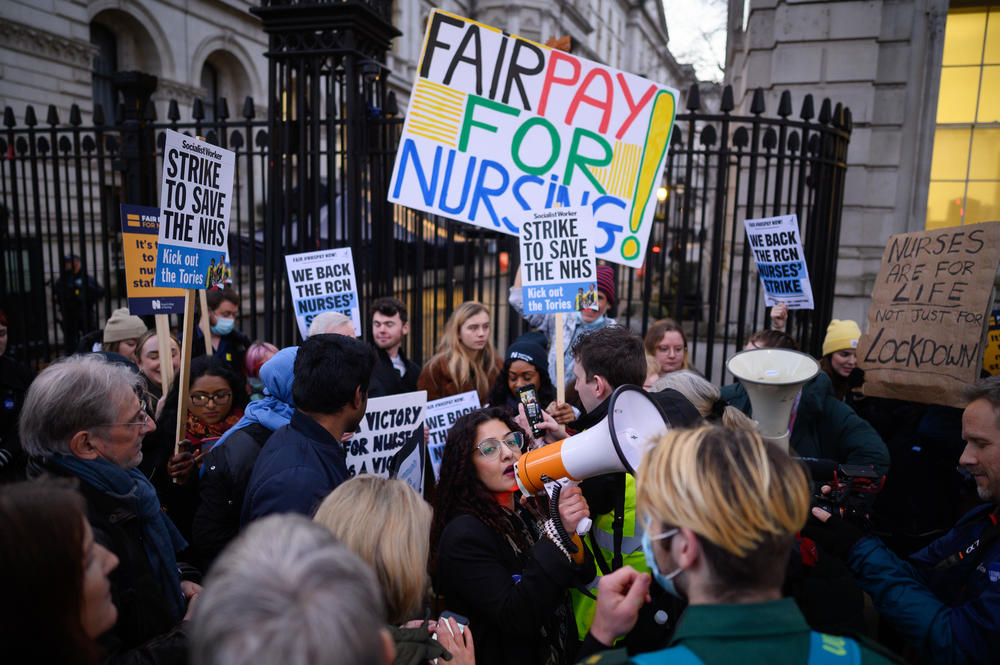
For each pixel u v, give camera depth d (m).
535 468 1.68
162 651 1.48
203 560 2.35
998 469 1.68
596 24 39.97
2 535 0.85
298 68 4.56
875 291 3.15
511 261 4.82
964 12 7.03
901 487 3.10
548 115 3.86
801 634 0.95
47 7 11.10
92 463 1.69
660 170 3.98
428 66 3.79
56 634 0.87
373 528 1.50
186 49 14.45
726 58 10.52
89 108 12.16
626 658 0.96
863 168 7.10
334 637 0.78
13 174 5.72
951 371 2.73
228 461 2.31
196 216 2.83
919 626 1.60
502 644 1.80
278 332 4.74
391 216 4.70
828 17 7.01
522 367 3.58
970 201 7.26
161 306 2.98
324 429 2.04
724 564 0.96
